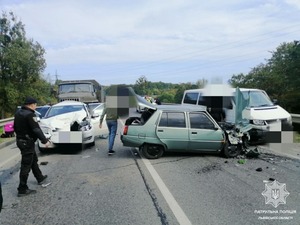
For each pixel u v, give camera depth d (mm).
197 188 6078
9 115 38844
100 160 8914
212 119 8891
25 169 5887
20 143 5914
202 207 5098
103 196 5723
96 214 4887
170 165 8039
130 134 8906
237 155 8898
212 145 8781
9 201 5598
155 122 8844
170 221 4578
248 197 5543
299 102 21625
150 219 4656
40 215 4906
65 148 11008
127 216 4785
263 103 11984
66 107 12148
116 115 9641
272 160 8438
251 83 29281
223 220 4598
